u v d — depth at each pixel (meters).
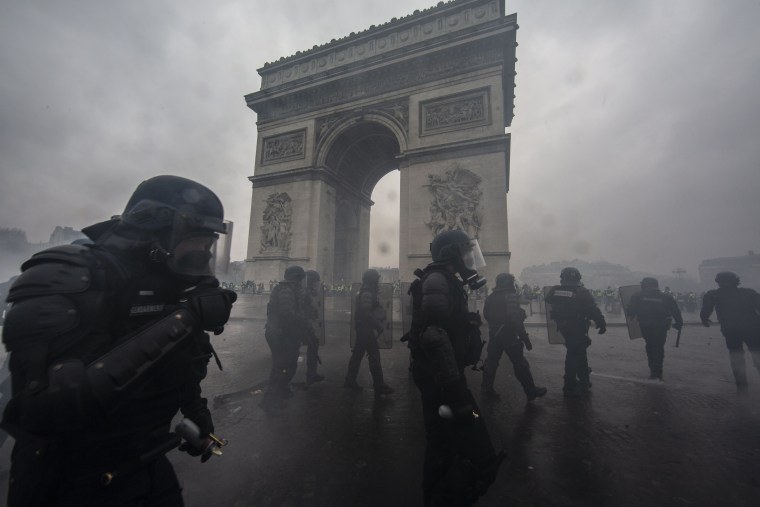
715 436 4.68
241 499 3.21
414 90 29.69
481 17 28.89
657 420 5.25
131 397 1.42
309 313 7.00
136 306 1.49
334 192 34.78
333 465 3.87
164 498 1.64
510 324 6.19
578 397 6.38
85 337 1.27
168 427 1.68
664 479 3.63
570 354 6.52
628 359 9.83
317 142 33.34
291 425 4.99
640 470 3.81
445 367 2.35
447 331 2.68
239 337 12.95
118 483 1.46
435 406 2.71
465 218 25.84
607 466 3.89
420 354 2.86
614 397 6.39
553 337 7.95
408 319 10.84
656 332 7.59
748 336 6.74
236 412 5.47
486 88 27.19
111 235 1.61
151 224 1.57
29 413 1.06
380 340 8.78
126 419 1.46
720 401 6.12
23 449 1.33
